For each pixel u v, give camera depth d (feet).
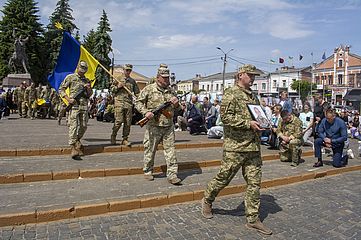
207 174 22.40
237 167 14.48
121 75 26.37
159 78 19.16
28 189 17.53
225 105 14.25
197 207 16.96
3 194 16.58
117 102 26.18
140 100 19.29
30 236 12.92
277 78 243.40
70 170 19.88
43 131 36.45
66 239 12.76
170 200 17.13
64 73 27.27
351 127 59.82
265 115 14.43
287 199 19.26
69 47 27.61
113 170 20.68
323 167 27.25
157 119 19.11
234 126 13.98
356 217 16.71
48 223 14.23
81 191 17.46
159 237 13.28
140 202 16.34
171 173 19.42
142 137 34.01
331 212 17.28
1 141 27.45
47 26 159.84
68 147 24.72
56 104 59.21
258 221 14.40
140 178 20.54
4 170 19.39
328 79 236.63
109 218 15.03
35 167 20.38
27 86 60.85
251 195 14.43
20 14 156.25
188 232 13.88
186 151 29.37
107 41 147.74
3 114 58.90
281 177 22.79
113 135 27.07
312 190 21.47
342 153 27.73
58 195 16.65
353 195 20.61
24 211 14.17
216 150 30.27
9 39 153.17
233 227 14.62
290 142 27.12
